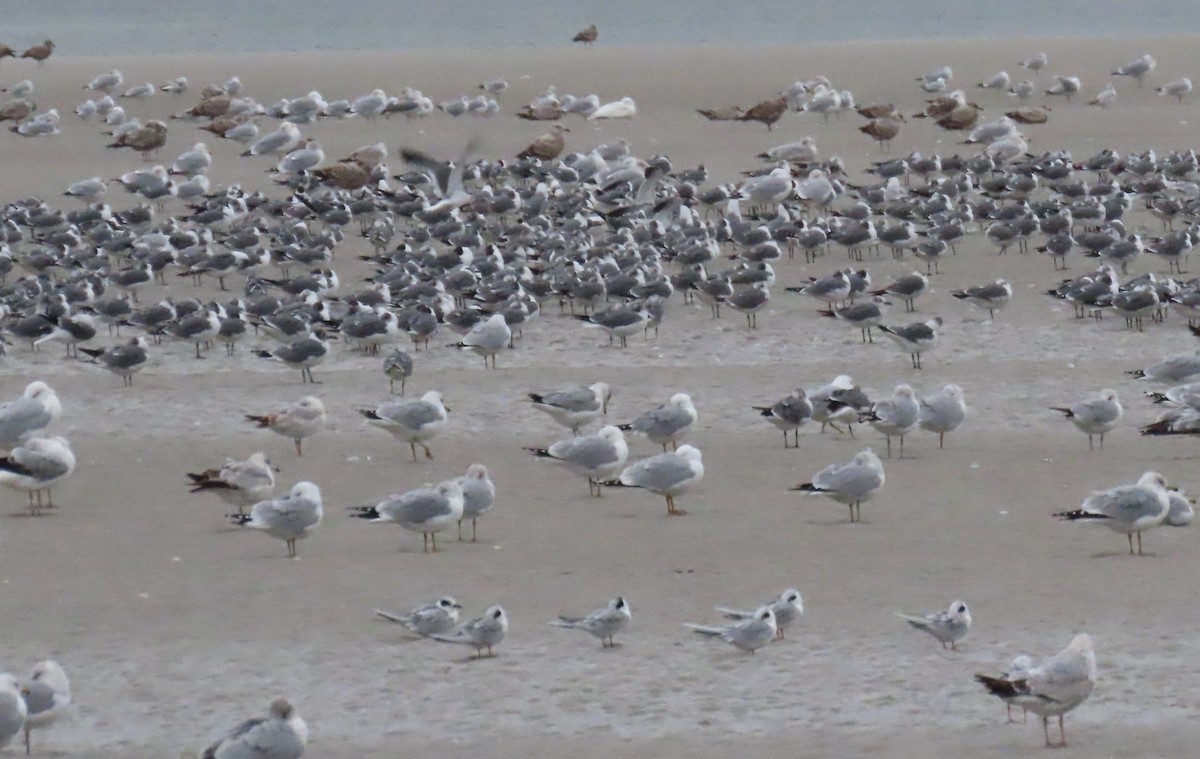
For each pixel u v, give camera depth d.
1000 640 24.59
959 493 32.50
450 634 24.64
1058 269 54.12
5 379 43.06
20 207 61.66
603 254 53.53
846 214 58.81
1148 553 28.64
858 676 23.52
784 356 44.38
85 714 22.83
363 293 47.94
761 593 26.83
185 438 37.78
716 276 48.69
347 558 29.25
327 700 23.16
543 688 23.41
